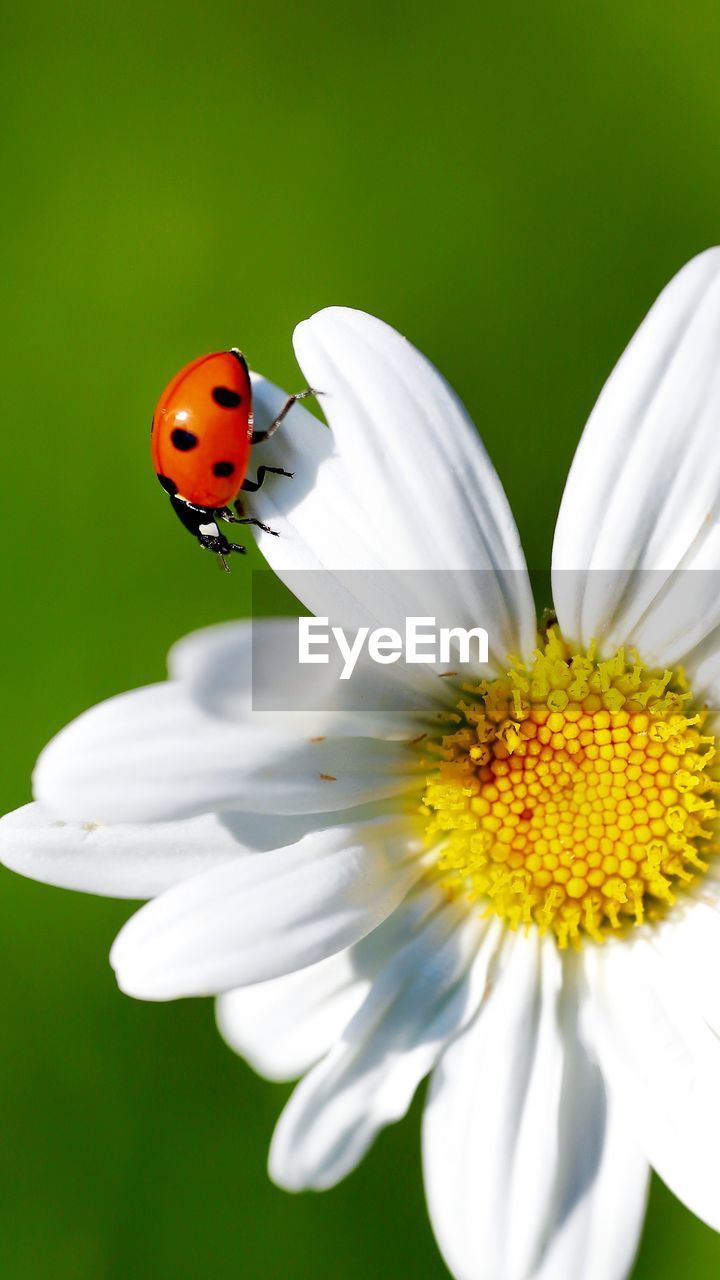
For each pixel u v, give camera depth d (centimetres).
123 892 12
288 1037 12
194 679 11
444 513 11
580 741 12
